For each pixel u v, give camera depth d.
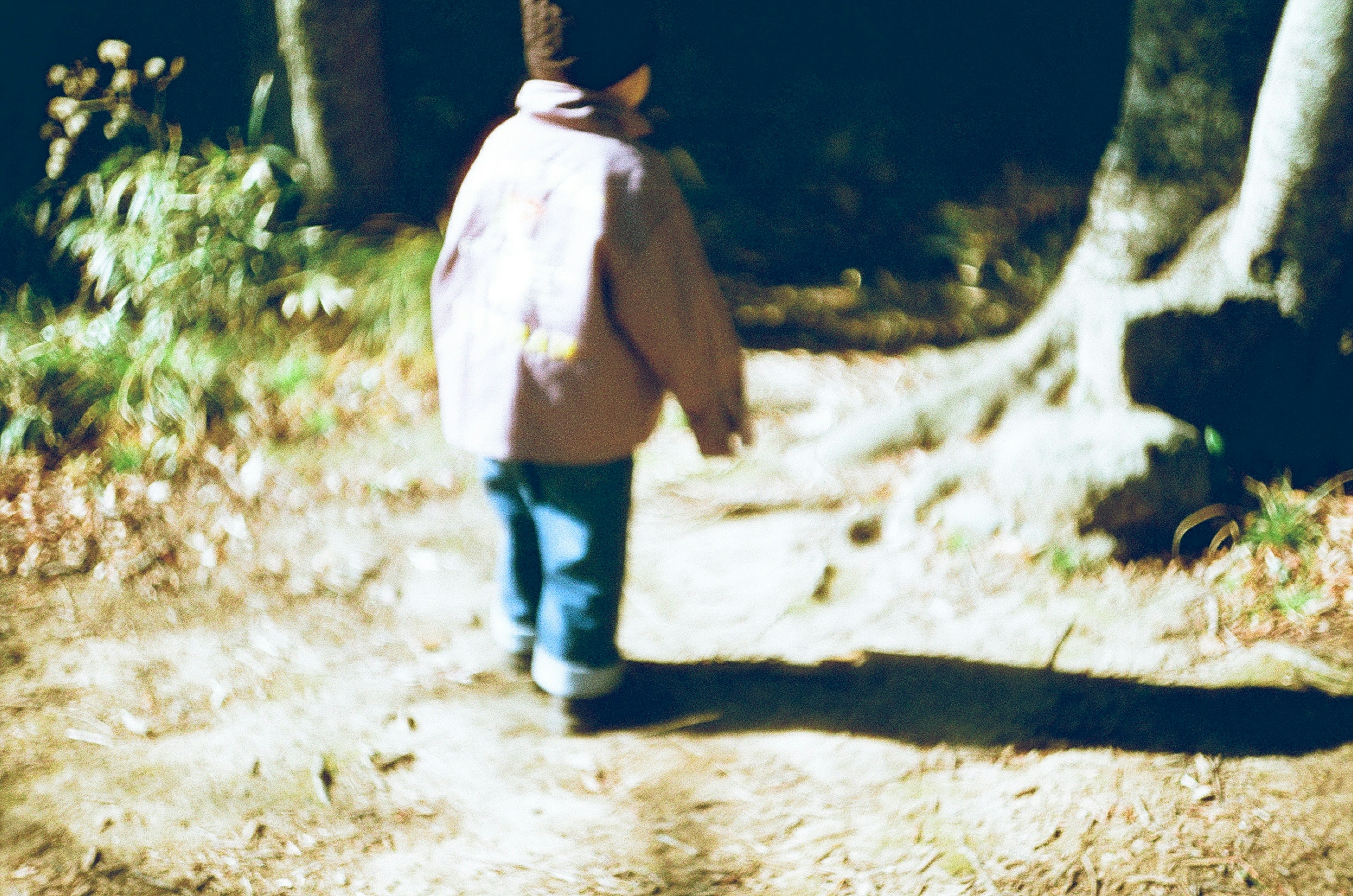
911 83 7.35
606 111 2.26
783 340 4.85
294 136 4.95
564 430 2.30
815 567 3.33
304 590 3.26
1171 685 2.75
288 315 4.39
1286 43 3.11
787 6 7.37
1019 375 3.80
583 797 2.47
